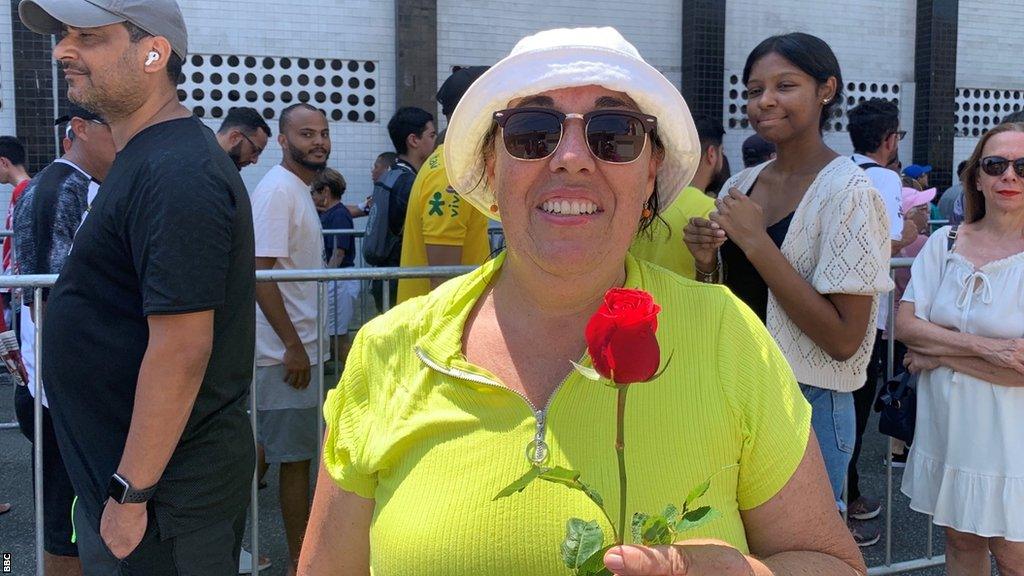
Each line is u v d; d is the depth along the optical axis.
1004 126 3.06
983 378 2.93
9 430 6.06
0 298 4.48
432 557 1.42
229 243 2.16
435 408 1.50
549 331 1.50
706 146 4.20
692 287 1.53
